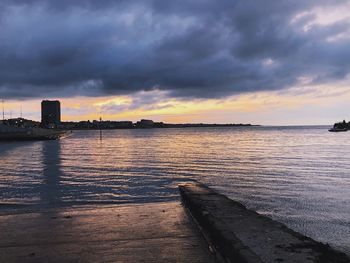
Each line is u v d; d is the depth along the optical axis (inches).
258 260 145.9
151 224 265.9
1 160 1525.6
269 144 2773.1
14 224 282.5
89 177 888.3
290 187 724.0
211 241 209.3
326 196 615.8
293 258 147.5
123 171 1031.0
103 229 256.8
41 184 765.9
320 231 399.2
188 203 306.5
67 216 308.2
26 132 4084.6
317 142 3110.2
